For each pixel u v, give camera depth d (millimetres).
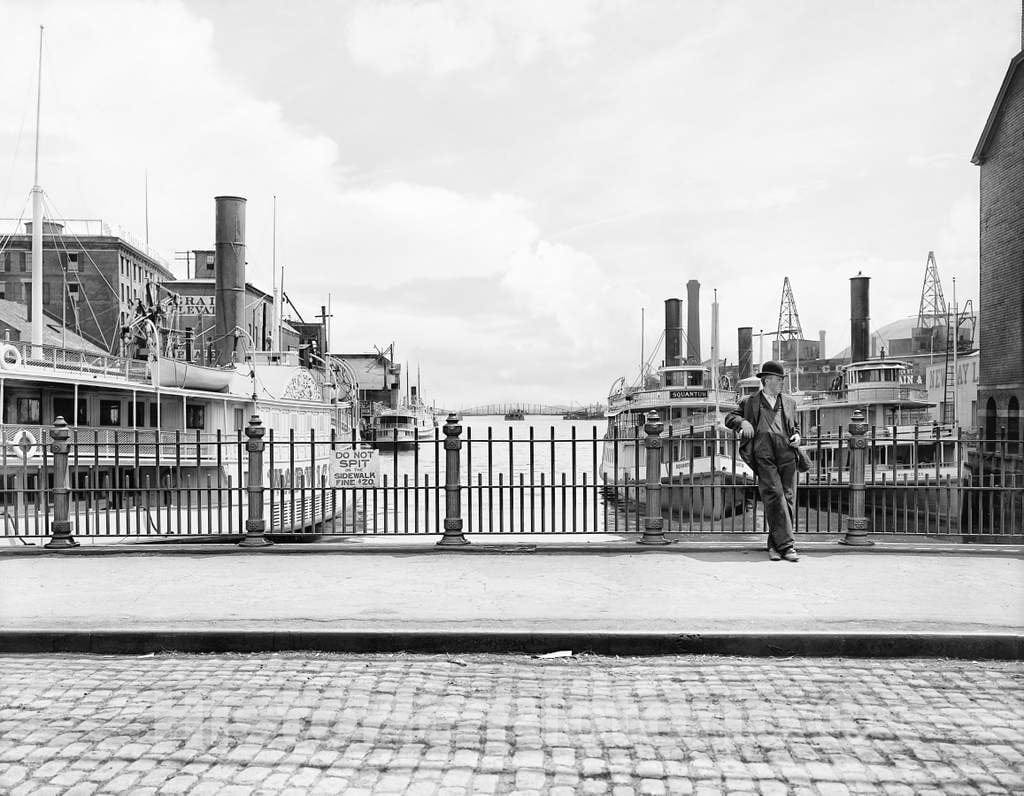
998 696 6039
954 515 26562
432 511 38094
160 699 6008
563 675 6574
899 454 39688
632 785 4598
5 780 4684
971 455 26000
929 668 6746
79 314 71750
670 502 12125
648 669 6719
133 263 76688
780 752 5035
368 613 7926
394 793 4512
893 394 50906
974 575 9820
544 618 7672
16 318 53281
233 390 38156
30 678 6535
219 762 4930
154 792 4539
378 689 6195
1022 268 24703
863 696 6039
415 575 9953
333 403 57344
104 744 5191
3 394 28828
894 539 14836
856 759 4938
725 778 4680
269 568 10492
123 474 30047
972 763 4871
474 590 9031
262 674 6602
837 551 11586
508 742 5207
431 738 5270
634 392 52688
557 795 4477
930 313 83625
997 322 26516
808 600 8438
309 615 7859
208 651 7305
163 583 9523
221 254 51250
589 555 11352
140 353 43500
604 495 12180
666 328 61750
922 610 7957
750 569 10250
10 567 10664
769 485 10930
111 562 11016
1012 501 12609
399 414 114688
